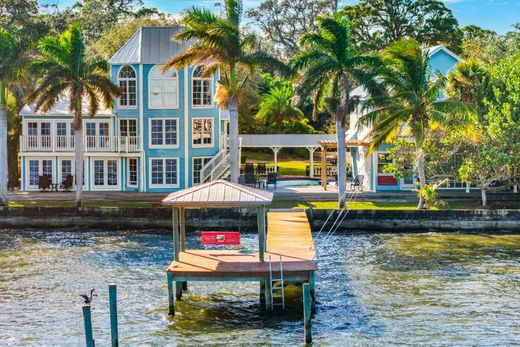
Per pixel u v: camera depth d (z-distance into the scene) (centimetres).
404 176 5156
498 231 4847
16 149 6662
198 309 3047
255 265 2978
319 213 4919
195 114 6141
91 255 4084
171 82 6103
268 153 9581
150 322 2877
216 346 2612
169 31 6203
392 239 4572
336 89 5000
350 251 4178
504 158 4809
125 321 2883
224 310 3036
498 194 5697
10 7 8325
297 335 2723
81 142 5128
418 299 3173
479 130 4959
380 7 9381
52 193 5944
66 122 6159
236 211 4950
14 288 3350
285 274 2928
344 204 5044
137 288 3359
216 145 6234
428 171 5281
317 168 7650
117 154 6094
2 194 5222
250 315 2969
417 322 2861
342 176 5047
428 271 3681
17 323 2845
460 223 4884
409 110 4759
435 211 4881
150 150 6122
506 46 8319
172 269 2922
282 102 8338
